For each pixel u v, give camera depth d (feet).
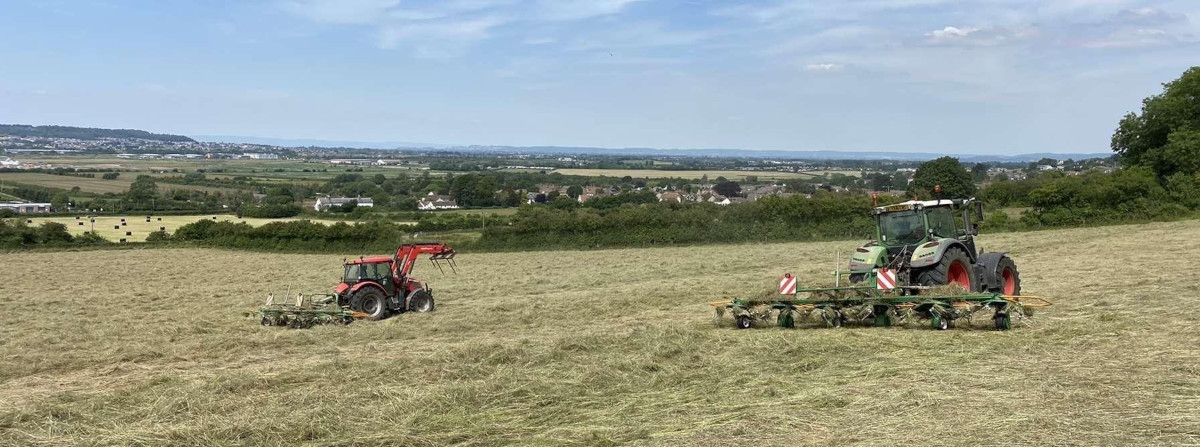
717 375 31.81
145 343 47.03
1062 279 62.54
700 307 57.00
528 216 142.00
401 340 46.68
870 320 43.24
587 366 33.47
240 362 39.58
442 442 24.18
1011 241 111.14
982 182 224.12
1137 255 79.92
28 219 184.75
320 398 29.22
